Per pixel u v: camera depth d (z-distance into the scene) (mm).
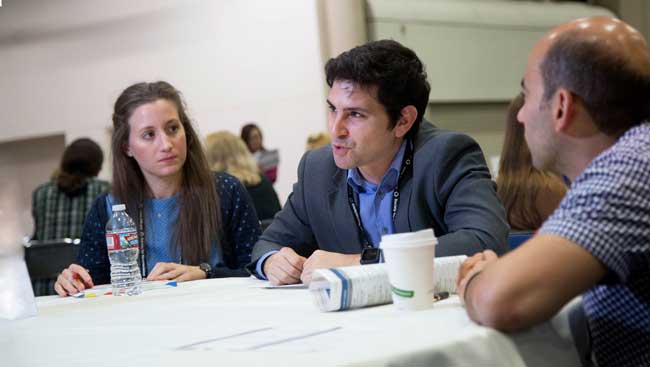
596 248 1359
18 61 10602
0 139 10828
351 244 2574
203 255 3324
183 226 3316
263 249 2699
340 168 2617
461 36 9125
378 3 8453
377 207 2506
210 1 9164
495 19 9531
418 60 2465
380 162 2453
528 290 1358
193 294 2400
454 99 9039
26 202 11305
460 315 1537
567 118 1533
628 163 1404
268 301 2033
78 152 6035
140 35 9695
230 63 9062
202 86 9289
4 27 10641
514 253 1417
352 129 2387
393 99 2371
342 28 8273
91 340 1659
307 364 1187
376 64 2350
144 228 3361
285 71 8656
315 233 2689
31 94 10539
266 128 8836
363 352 1232
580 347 1542
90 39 10062
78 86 10188
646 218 1370
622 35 1511
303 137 8586
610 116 1506
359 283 1735
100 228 3424
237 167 5906
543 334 1432
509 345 1364
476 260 1705
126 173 3387
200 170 3404
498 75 9500
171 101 3377
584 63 1494
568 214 1399
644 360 1493
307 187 2689
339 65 2389
